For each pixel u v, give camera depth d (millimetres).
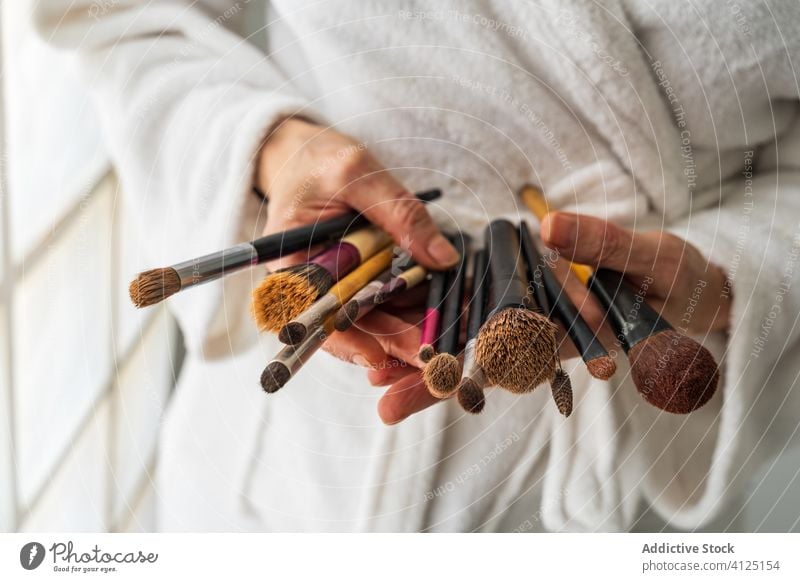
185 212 315
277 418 315
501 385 225
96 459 312
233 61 326
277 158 306
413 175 332
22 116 321
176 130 315
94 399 314
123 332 319
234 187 309
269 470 315
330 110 328
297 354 240
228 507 313
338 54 320
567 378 237
